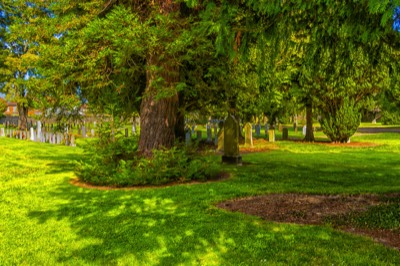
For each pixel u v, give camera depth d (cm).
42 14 1630
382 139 2727
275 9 529
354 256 458
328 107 2425
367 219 610
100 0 1087
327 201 752
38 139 2552
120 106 1452
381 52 783
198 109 1750
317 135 3403
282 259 457
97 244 534
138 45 900
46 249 519
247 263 450
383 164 1395
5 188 963
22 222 649
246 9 637
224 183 995
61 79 1136
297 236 539
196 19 1089
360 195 807
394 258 450
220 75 1403
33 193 898
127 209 727
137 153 1123
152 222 632
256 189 899
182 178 1028
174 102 1151
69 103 1298
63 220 658
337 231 560
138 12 1098
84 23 1075
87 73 1050
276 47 687
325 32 722
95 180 1006
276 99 2053
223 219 637
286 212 675
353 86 2152
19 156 1736
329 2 577
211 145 2116
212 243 522
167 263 461
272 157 1647
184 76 1345
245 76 1619
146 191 902
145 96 1095
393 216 620
